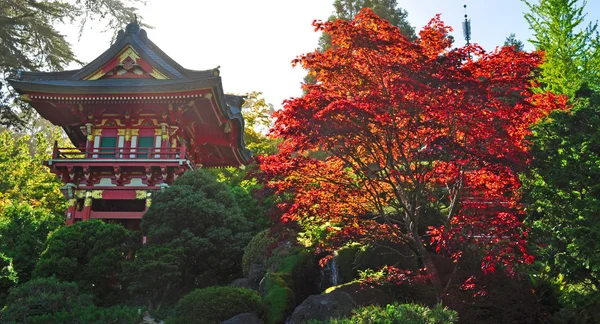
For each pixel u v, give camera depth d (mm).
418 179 15320
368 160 16469
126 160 27797
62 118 32000
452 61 14258
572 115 15367
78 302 18062
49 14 16078
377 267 17141
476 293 14305
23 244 23609
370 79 15477
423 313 11547
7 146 42906
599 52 25594
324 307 14922
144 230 24500
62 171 28859
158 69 30719
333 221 15797
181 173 28172
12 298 17859
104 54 30938
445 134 15000
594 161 14289
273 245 16250
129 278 20891
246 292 17000
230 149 38125
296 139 14656
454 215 15938
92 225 23156
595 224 13219
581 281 14398
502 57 14969
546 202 14891
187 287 22984
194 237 22984
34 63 15891
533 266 17797
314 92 14789
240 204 28766
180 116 29609
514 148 14508
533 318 14609
